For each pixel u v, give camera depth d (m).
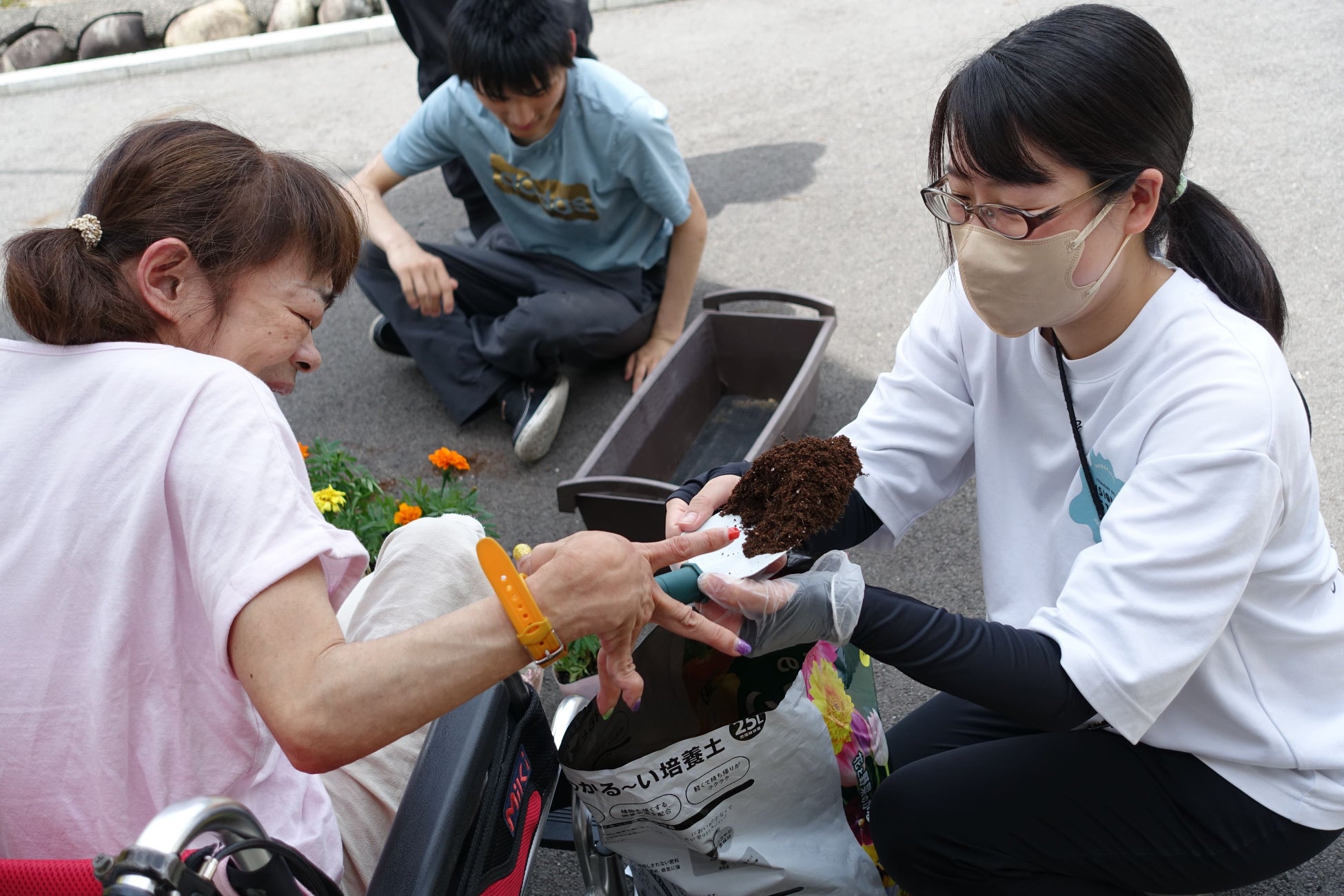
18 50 7.74
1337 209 3.63
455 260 3.26
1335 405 2.80
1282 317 1.31
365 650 1.02
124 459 1.06
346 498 2.72
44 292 1.10
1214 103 4.46
